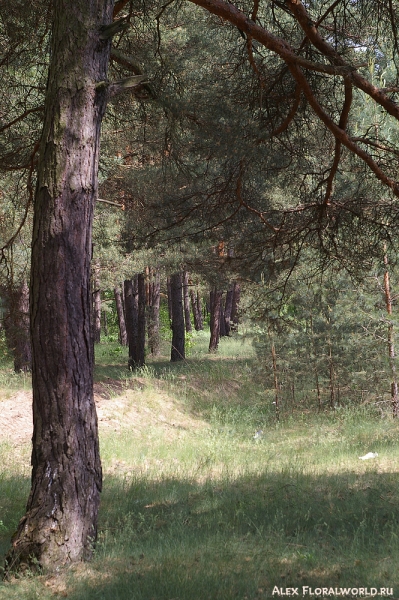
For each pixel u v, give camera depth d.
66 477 6.08
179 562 5.68
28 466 11.91
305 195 9.77
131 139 13.05
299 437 15.61
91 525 6.19
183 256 19.05
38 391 6.20
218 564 5.54
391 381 16.16
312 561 5.60
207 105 8.23
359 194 9.28
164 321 44.47
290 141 9.51
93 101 6.51
